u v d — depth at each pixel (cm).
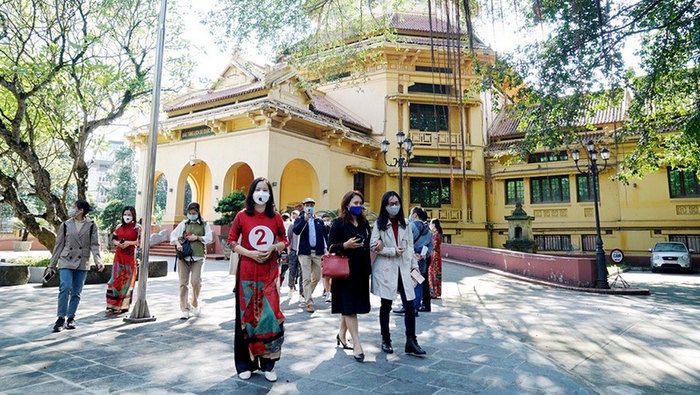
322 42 1409
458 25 607
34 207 3366
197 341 534
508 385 392
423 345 542
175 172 2297
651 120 1571
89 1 1085
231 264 799
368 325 669
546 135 1198
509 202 2723
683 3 988
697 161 1652
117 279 714
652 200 2361
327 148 2283
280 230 436
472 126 2709
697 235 2248
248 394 356
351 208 490
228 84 2366
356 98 2722
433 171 2594
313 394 360
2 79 996
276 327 401
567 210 2548
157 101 711
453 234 2620
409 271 509
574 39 972
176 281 1188
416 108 2653
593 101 1402
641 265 2342
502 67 1131
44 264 1195
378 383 392
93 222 639
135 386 370
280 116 1978
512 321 772
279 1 1215
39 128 1269
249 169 2561
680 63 1199
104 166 7975
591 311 885
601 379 470
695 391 434
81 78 1112
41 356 460
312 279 838
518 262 1590
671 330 712
